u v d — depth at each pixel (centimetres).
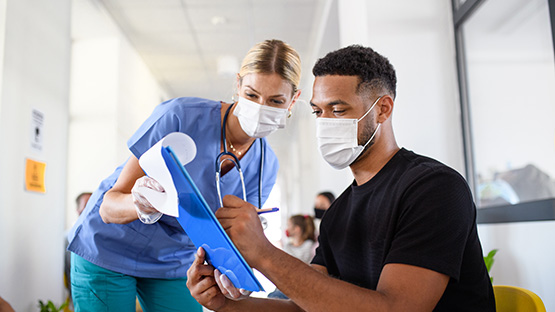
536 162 221
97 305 156
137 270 159
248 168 160
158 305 167
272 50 138
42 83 297
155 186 96
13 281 256
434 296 83
